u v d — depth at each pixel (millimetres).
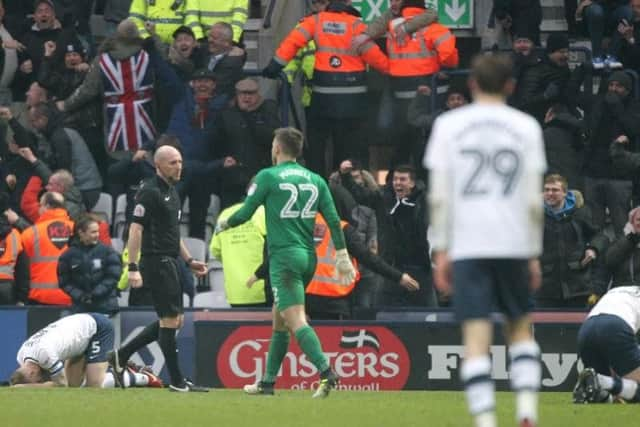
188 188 60906
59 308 53438
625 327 41406
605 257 52438
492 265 27000
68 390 45156
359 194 56938
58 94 65438
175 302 44594
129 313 53344
